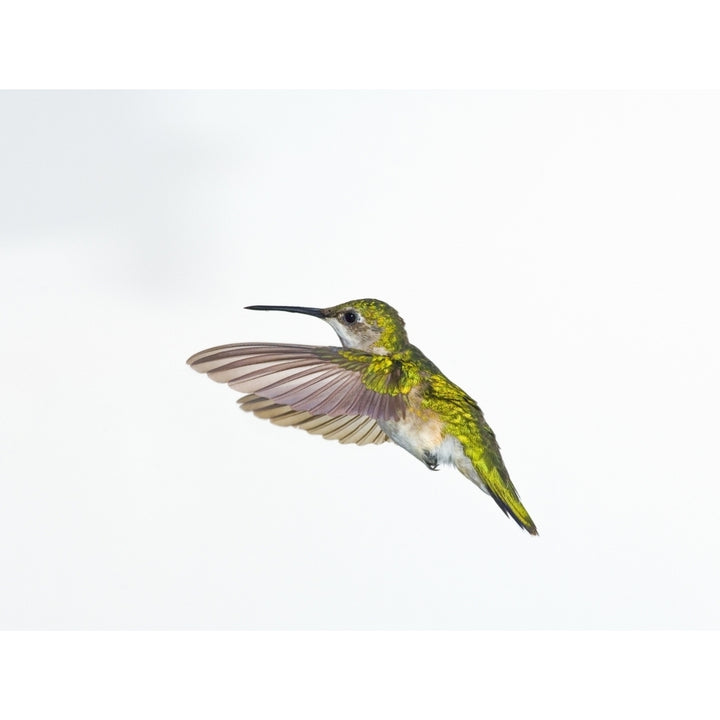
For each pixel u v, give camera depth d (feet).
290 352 10.16
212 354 10.15
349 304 10.23
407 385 10.21
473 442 10.22
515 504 10.21
